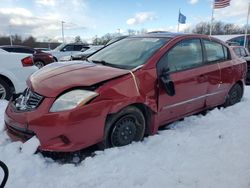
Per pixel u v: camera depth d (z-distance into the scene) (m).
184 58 4.58
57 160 3.53
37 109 3.42
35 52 16.00
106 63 4.29
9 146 3.62
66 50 17.67
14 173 3.14
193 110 4.85
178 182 2.99
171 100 4.27
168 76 4.09
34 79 3.89
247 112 5.47
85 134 3.39
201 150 3.72
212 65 5.11
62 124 3.28
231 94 5.87
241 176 3.06
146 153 3.63
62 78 3.65
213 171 3.19
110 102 3.50
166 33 4.97
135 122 3.88
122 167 3.30
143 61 4.07
